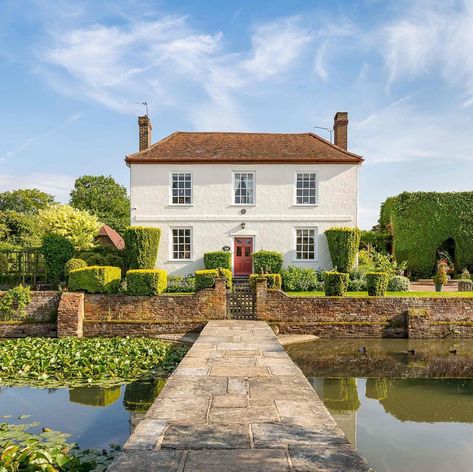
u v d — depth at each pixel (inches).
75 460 217.3
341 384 394.3
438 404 342.6
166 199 871.1
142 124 941.2
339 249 832.3
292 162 872.9
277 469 145.8
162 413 206.1
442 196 1082.1
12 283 832.9
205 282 678.5
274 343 412.2
